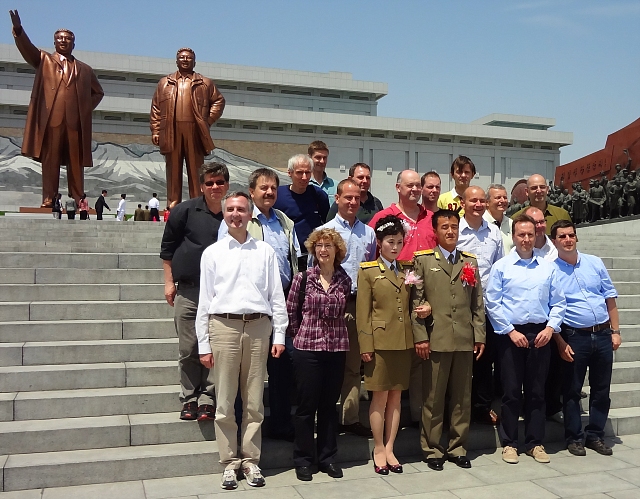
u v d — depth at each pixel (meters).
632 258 9.25
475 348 4.64
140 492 3.87
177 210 4.59
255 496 3.87
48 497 3.76
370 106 52.66
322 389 4.25
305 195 5.27
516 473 4.36
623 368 5.93
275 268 4.25
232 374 4.04
